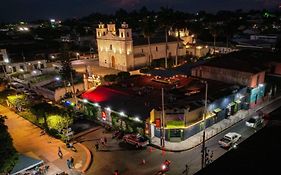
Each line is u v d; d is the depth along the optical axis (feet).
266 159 34.14
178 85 173.17
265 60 187.52
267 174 30.99
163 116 124.88
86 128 150.71
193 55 330.34
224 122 148.97
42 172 107.24
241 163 33.60
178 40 317.01
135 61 278.46
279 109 59.62
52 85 221.66
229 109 154.61
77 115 165.99
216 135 135.13
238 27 529.04
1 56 276.41
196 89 160.66
